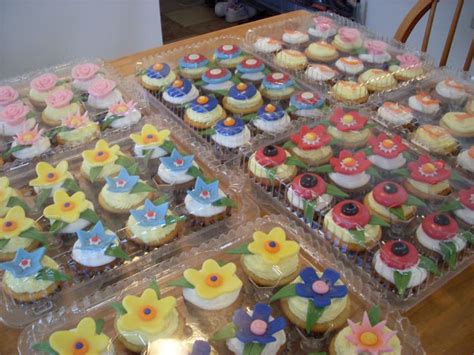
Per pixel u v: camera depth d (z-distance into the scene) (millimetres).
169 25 3865
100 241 1093
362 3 2836
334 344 936
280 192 1282
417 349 910
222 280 999
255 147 1398
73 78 1676
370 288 1021
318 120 1530
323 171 1328
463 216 1200
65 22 2432
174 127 1482
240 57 1843
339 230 1139
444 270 1086
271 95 1664
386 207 1205
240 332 897
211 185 1216
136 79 1735
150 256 1114
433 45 2699
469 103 1660
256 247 1059
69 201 1190
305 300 977
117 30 2615
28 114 1536
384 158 1354
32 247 1114
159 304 935
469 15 2439
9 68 2396
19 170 1334
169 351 887
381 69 1835
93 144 1413
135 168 1304
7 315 997
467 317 999
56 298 1033
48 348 873
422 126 1515
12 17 2277
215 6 4020
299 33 2008
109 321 947
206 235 1171
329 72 1771
